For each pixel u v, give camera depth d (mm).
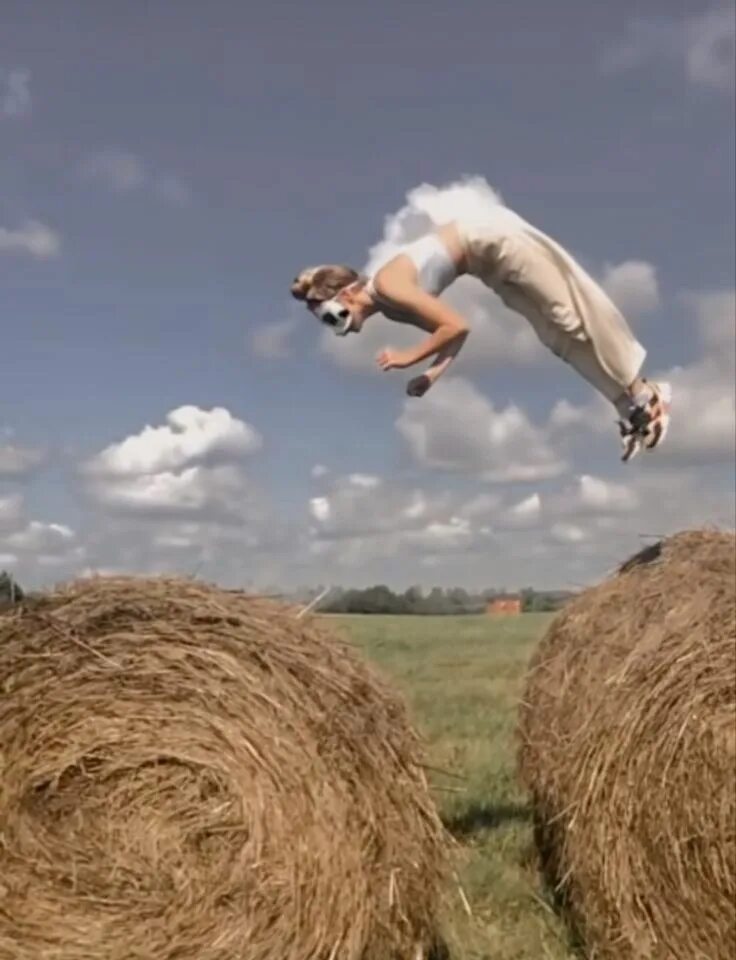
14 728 5594
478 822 9398
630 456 7164
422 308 6551
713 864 5895
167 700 5719
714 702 5941
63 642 5711
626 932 6137
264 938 5562
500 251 6750
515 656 23828
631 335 6984
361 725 5754
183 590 5941
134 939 5508
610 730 6188
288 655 5785
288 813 5605
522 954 6707
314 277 6715
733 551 7262
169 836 5629
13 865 5496
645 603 6914
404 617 37750
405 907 5785
